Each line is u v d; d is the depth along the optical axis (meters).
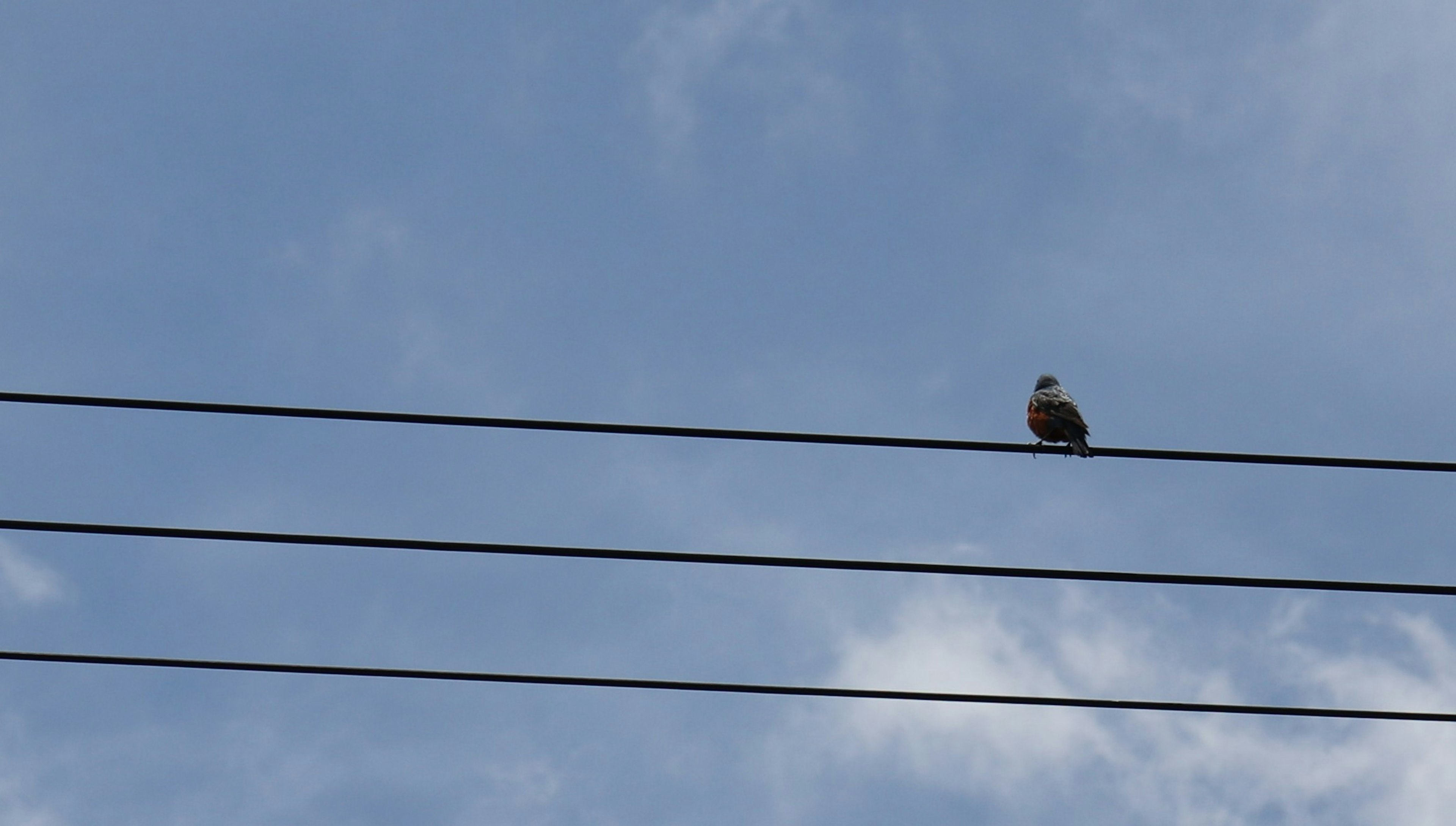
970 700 14.38
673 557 14.65
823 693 14.34
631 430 15.10
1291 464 15.53
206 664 14.34
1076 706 14.52
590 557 14.53
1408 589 14.80
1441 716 14.52
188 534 14.37
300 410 14.90
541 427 15.04
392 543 14.48
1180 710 14.50
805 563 14.56
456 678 14.34
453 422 14.95
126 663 14.18
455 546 14.52
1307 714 14.50
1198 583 14.72
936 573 14.60
